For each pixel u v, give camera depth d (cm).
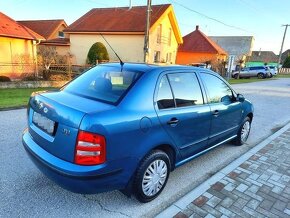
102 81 315
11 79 1489
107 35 2619
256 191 343
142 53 2512
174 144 322
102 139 239
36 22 3444
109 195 316
